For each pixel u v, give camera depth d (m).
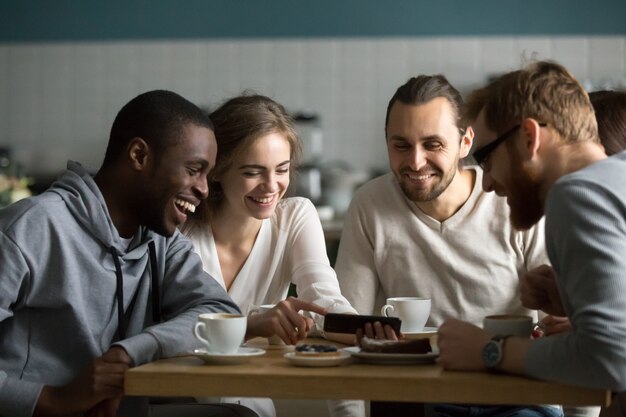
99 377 1.94
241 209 2.59
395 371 1.77
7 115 7.12
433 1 6.88
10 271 2.02
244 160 2.54
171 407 2.31
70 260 2.10
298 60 6.97
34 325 2.10
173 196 2.15
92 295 2.14
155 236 2.32
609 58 6.79
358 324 2.09
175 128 2.13
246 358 1.88
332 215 6.02
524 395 1.67
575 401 1.67
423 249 2.83
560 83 1.87
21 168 6.56
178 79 7.04
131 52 7.05
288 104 6.98
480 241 2.80
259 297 2.73
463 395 1.69
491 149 1.92
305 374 1.73
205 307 2.24
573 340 1.65
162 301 2.34
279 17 6.99
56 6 7.09
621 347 1.62
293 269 2.73
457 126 2.65
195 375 1.76
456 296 2.81
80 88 7.09
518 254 2.81
